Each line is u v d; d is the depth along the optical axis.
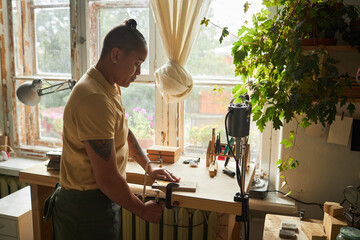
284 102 1.68
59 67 2.68
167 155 2.04
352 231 1.47
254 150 2.31
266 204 2.09
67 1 2.54
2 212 2.14
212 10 2.22
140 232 2.29
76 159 1.42
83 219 1.46
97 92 1.34
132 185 2.23
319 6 1.59
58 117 2.75
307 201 2.12
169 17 2.01
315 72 1.56
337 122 1.96
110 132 1.33
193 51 2.31
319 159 2.05
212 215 2.10
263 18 1.79
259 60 1.75
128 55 1.39
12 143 2.89
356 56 1.79
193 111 2.38
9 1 2.67
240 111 1.37
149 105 2.49
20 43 2.74
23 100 2.10
